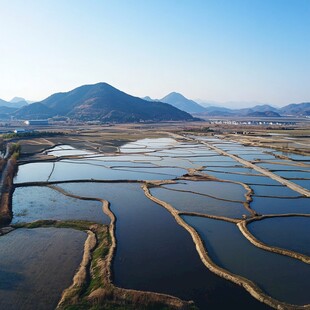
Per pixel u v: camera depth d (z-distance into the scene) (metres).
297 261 36.53
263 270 34.50
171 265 35.47
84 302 28.33
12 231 44.94
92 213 52.78
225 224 48.12
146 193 65.00
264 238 43.12
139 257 37.25
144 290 30.66
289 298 29.59
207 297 29.73
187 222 48.88
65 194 64.06
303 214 52.34
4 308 27.92
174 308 27.36
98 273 33.09
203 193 65.38
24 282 31.88
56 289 30.73
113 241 40.84
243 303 28.91
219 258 37.12
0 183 69.81
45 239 42.31
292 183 73.50
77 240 42.16
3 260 36.34
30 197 62.06
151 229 46.06
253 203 59.25
